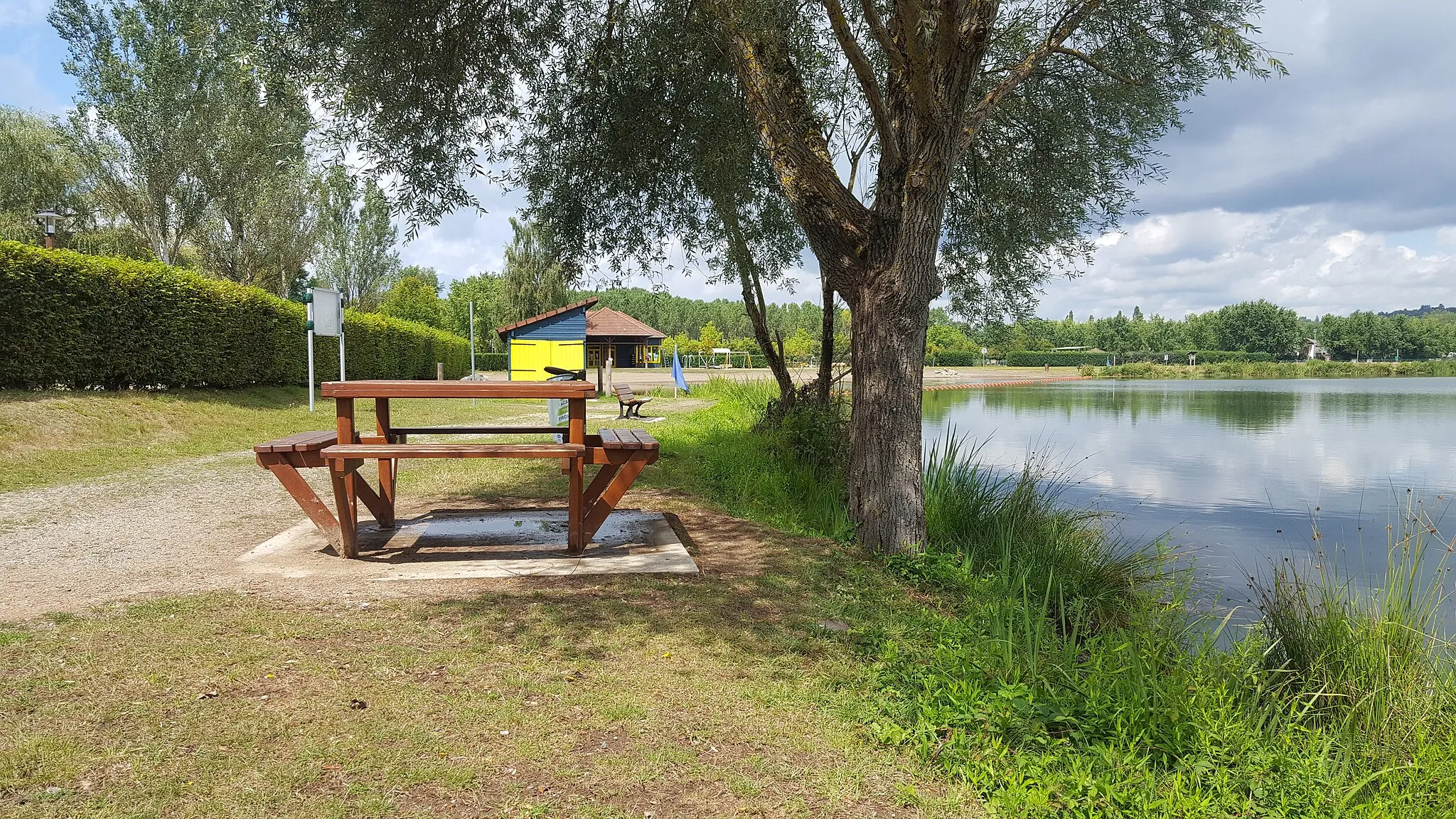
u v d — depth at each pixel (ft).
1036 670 11.27
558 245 31.37
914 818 7.73
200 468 28.60
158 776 7.44
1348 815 8.56
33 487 23.97
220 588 13.58
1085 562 20.65
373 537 17.97
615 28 27.40
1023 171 28.66
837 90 32.22
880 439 18.95
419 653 10.79
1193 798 8.33
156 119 77.30
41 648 10.48
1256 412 86.38
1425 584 17.57
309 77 22.25
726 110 27.71
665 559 16.19
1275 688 12.66
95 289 37.65
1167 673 11.85
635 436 17.81
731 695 10.05
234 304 47.73
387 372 78.64
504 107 25.59
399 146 23.73
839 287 19.60
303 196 91.81
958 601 15.84
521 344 90.68
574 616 12.59
